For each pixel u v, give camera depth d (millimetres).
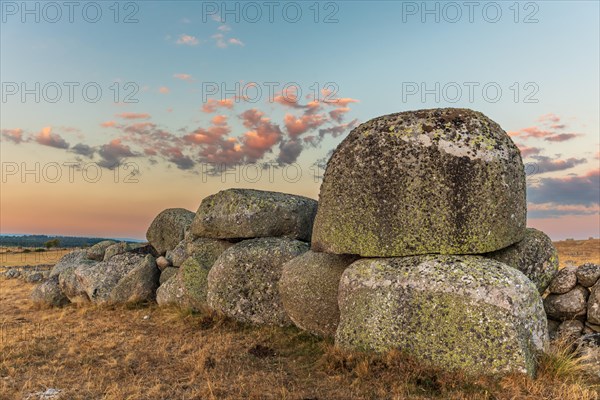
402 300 7988
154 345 9828
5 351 9289
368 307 8273
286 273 10477
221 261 12039
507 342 7281
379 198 8883
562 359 7613
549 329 9180
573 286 9266
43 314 14141
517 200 8875
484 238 8539
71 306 15453
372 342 7965
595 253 44062
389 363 7457
